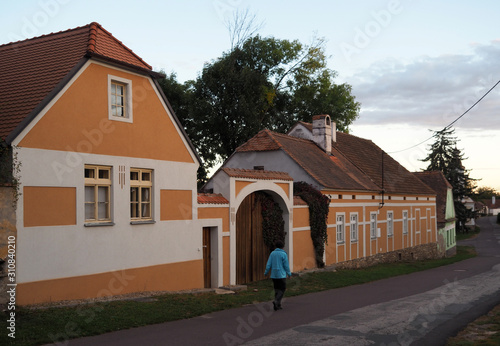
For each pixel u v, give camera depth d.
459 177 72.19
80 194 13.42
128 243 14.81
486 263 32.81
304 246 23.33
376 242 31.52
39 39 16.08
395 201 34.94
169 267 16.27
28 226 12.05
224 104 37.34
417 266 29.97
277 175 21.55
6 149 11.70
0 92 13.81
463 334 10.37
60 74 13.46
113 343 9.34
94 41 14.55
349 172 30.41
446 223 46.88
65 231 12.95
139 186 15.57
